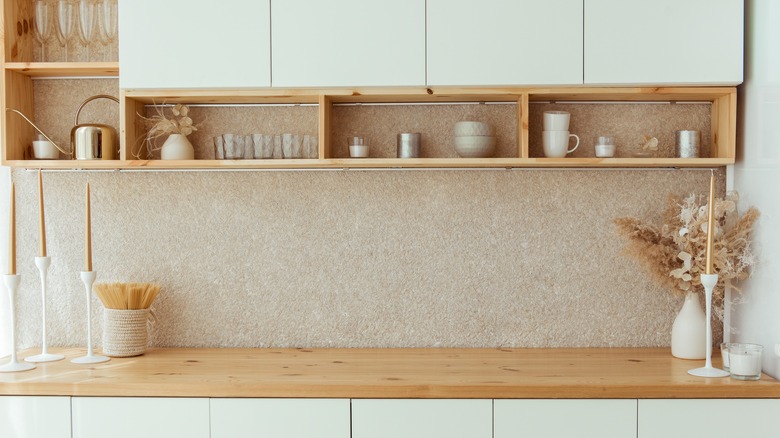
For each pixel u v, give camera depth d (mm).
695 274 2223
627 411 1961
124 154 2275
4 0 2312
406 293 2467
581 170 2447
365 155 2301
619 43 2180
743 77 2230
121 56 2230
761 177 2145
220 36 2221
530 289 2457
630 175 2447
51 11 2410
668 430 1960
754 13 2186
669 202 2365
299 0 2209
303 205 2475
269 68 2215
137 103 2404
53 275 2500
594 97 2355
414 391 1964
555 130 2270
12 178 2510
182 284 2488
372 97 2346
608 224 2449
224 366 2182
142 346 2354
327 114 2324
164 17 2225
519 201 2451
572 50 2186
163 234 2486
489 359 2271
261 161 2238
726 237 2217
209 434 1989
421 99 2387
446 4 2195
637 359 2264
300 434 1982
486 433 1967
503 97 2336
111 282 2490
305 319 2482
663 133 2449
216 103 2469
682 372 2088
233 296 2484
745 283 2270
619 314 2453
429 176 2457
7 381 1996
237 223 2482
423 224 2463
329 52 2209
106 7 2375
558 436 1967
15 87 2375
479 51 2195
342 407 1976
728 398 1954
